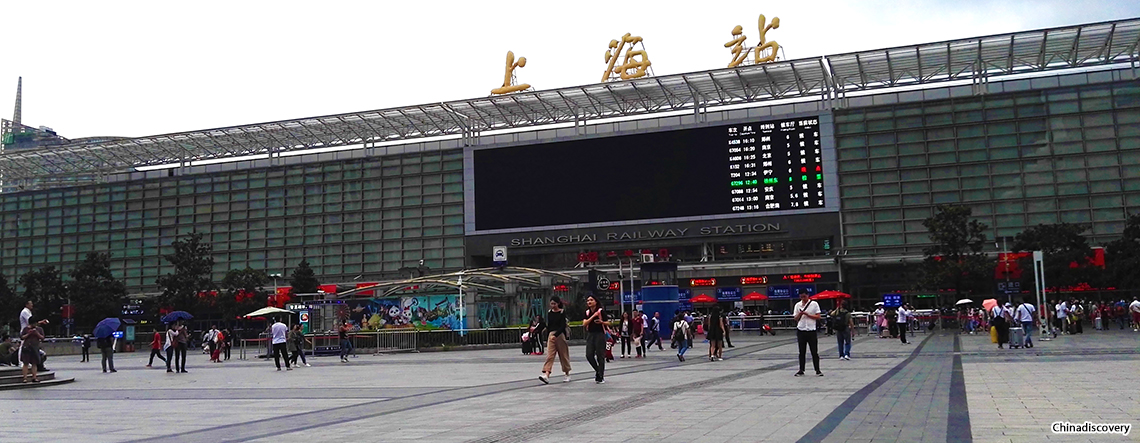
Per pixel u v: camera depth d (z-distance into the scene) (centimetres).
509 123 6906
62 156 7725
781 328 5428
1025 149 5988
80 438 1138
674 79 6103
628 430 1034
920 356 2483
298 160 7688
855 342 3775
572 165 6544
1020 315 2833
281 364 3362
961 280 5122
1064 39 5547
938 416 1079
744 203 6172
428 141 7344
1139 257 4841
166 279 6394
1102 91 5912
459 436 1029
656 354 3209
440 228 7088
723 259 6431
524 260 6738
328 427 1162
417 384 1975
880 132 6216
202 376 2648
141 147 7494
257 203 7662
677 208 6275
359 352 4094
